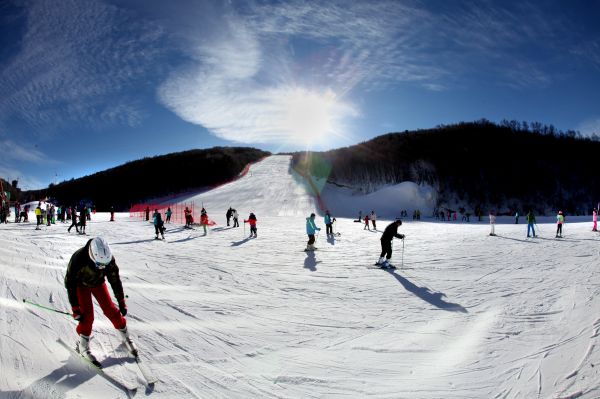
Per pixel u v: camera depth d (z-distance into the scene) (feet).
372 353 15.75
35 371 11.65
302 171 264.72
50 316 16.39
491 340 17.31
